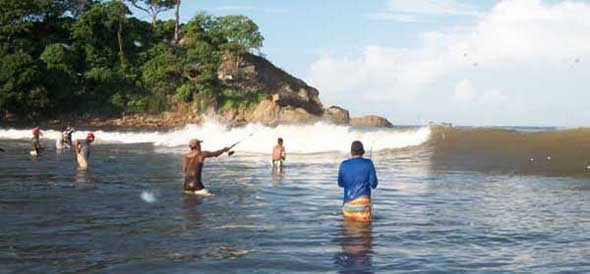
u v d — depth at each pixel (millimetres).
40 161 22156
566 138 24984
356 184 10242
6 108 77188
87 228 9094
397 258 7438
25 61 76000
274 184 15461
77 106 84812
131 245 7977
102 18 90688
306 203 12031
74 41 90312
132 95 89000
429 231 9219
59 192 13211
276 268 6910
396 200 12758
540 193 13977
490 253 7777
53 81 79938
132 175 17172
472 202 12469
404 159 23812
